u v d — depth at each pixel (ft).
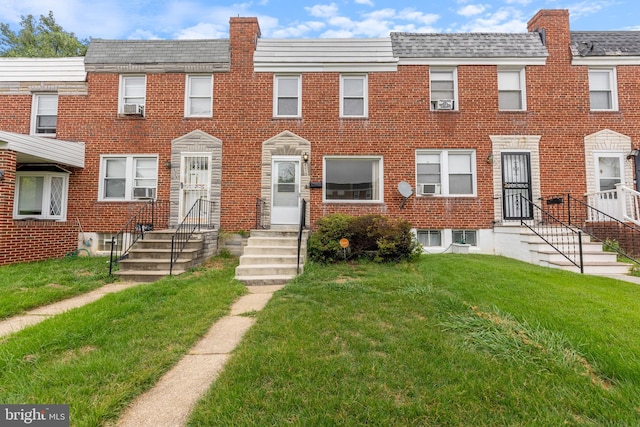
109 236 31.07
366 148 31.45
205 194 31.42
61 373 8.55
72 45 69.36
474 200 30.71
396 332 11.22
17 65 32.78
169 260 22.70
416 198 30.94
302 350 9.75
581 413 7.04
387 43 32.42
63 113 31.83
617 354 9.25
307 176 31.19
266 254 23.86
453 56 31.42
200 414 6.89
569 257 23.47
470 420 6.77
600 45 31.42
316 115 31.76
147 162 31.94
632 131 30.60
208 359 9.70
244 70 32.12
